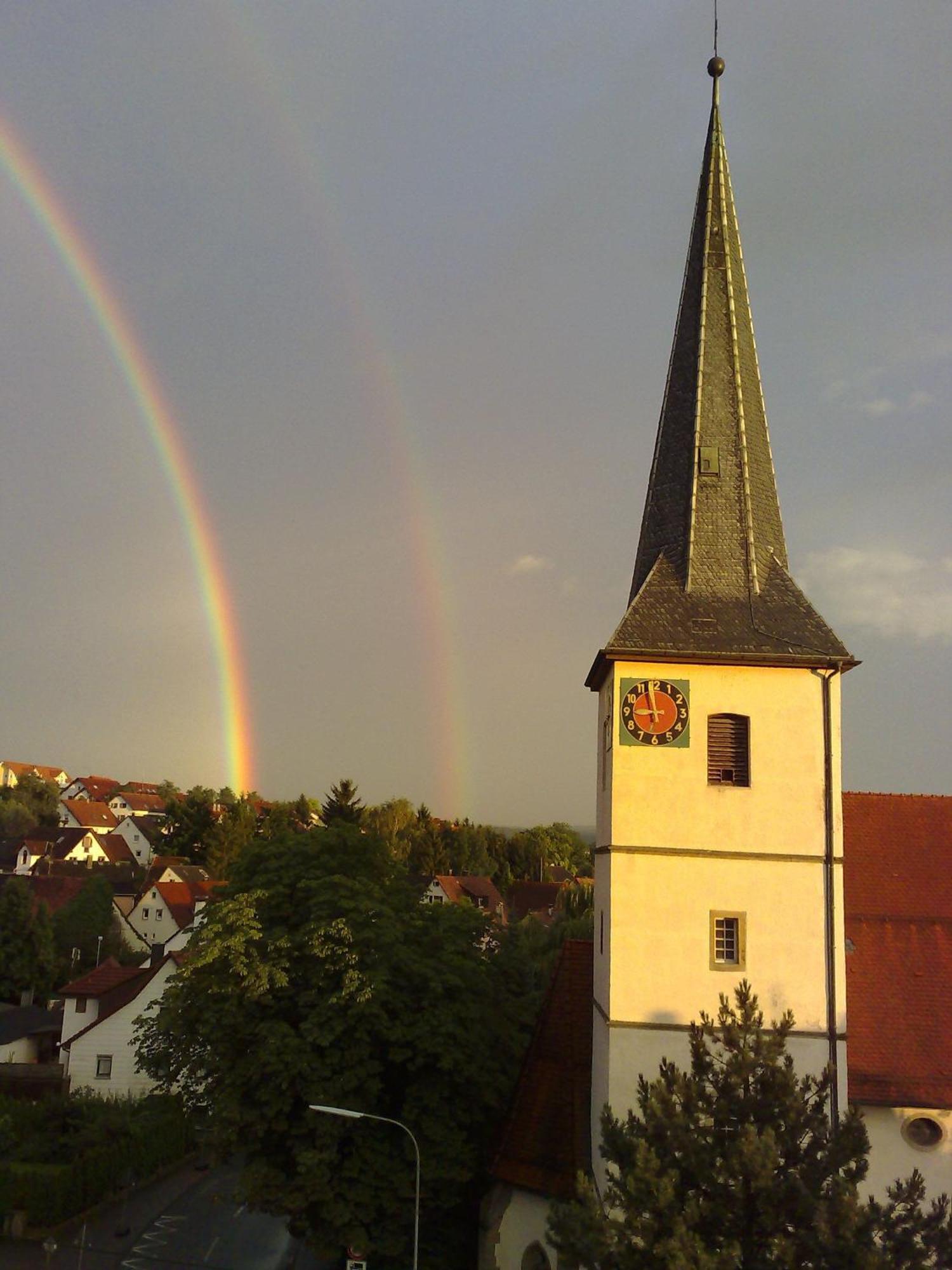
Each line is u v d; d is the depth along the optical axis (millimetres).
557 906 87125
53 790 194125
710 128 32188
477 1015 30938
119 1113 53688
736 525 29156
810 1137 18094
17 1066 63188
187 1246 43125
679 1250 15352
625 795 26344
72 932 92000
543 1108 29328
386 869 35875
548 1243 18516
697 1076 19188
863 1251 14984
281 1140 30188
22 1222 44250
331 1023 29422
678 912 25844
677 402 30969
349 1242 28812
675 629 27266
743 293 31484
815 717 26750
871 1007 26875
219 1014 30578
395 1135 29750
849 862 29672
